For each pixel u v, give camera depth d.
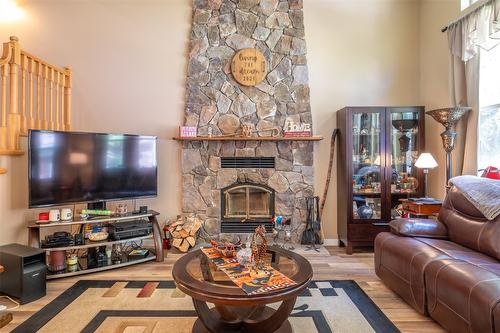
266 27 4.24
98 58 4.26
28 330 2.17
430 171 4.17
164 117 4.29
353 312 2.41
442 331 2.15
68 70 4.02
